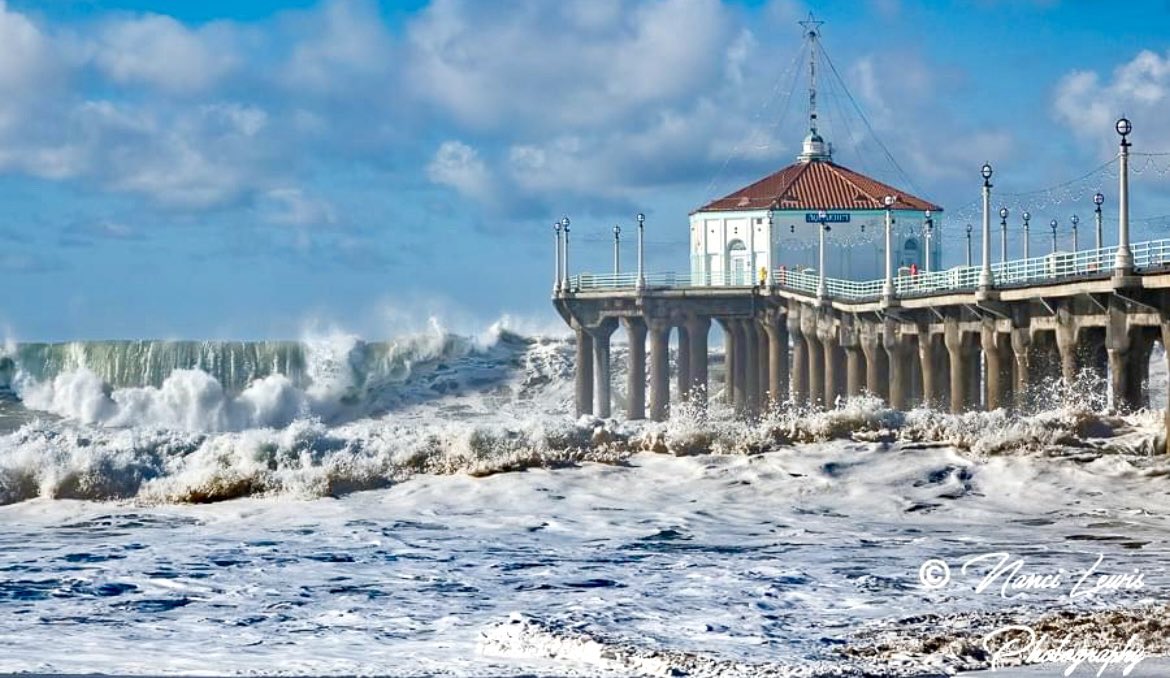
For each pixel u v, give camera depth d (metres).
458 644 68.50
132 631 72.31
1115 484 121.44
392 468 129.25
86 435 134.75
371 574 88.25
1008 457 129.88
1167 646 65.44
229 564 91.75
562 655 65.25
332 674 61.22
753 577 86.00
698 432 137.25
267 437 132.88
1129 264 145.25
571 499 118.75
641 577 86.69
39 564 91.44
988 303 179.75
